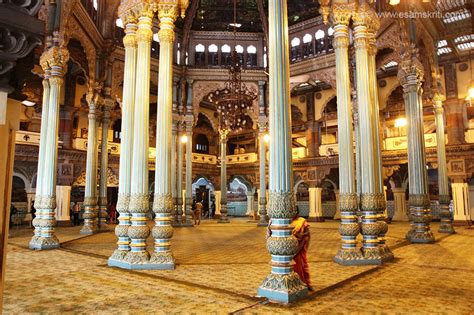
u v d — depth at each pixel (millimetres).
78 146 17844
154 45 15758
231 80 13641
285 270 4324
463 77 16281
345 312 3723
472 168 15836
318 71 15711
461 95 16219
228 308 3867
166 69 6602
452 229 12164
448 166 16391
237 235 12008
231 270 5848
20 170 17250
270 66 4816
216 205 24250
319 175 19938
